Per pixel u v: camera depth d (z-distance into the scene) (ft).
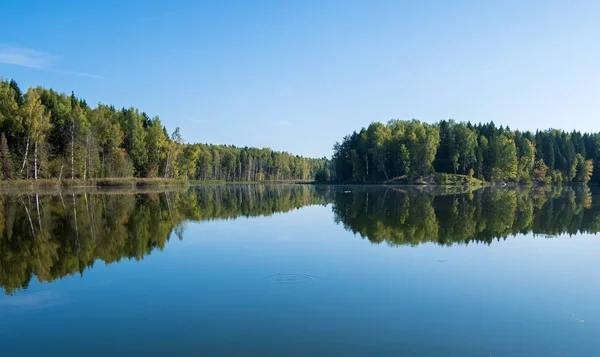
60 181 226.79
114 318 34.65
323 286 42.68
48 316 35.42
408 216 100.58
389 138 359.46
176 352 28.09
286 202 152.25
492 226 83.97
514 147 342.85
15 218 96.63
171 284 44.21
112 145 275.59
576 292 40.70
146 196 176.04
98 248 63.57
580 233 75.51
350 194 202.18
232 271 49.16
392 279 45.19
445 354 27.48
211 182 483.51
